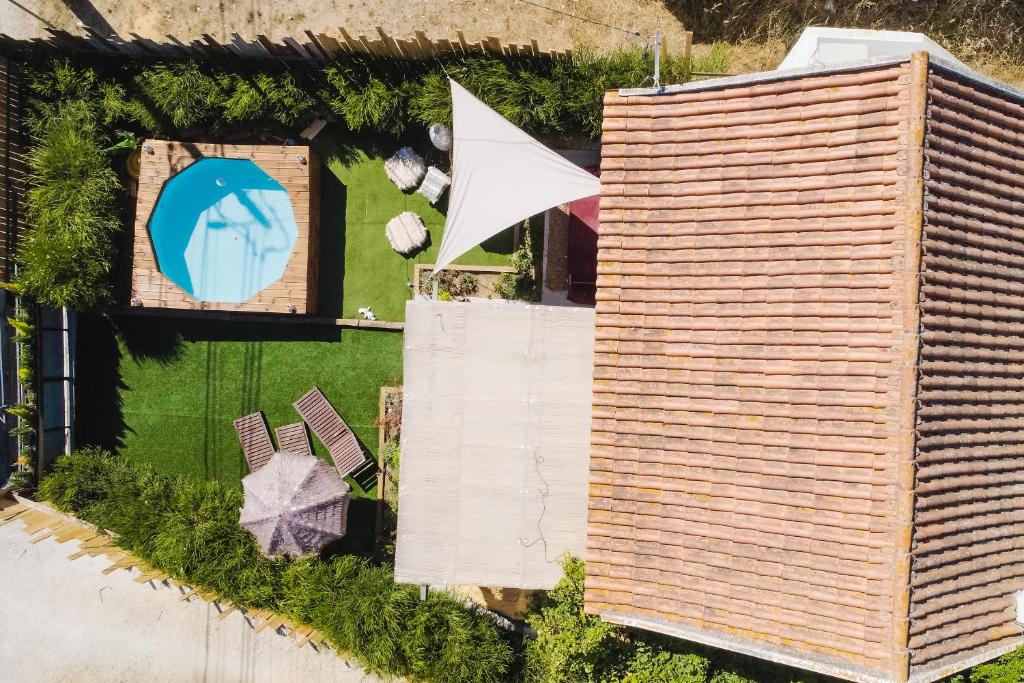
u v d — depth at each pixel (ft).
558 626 42.86
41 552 50.96
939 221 33.58
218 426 55.01
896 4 50.24
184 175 53.52
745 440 35.50
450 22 53.06
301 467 48.91
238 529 50.31
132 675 50.90
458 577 43.83
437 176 52.03
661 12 51.85
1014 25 49.75
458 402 43.60
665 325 36.81
